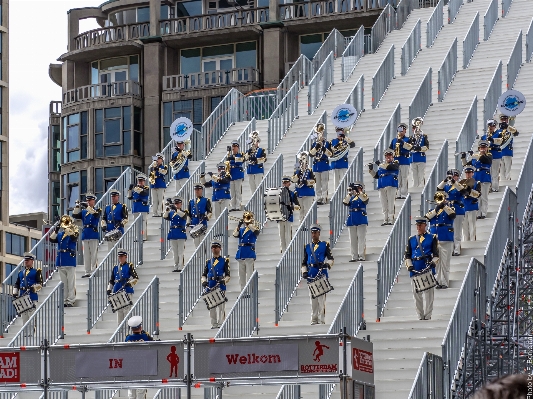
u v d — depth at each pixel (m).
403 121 37.72
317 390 21.34
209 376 16.38
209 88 55.66
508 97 31.00
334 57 46.25
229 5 58.94
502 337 24.05
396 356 22.12
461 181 26.58
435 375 19.39
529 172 30.14
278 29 55.50
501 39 43.28
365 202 27.19
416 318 24.08
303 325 24.52
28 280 29.31
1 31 67.94
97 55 58.41
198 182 36.44
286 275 26.22
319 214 30.62
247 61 56.62
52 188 64.25
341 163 31.52
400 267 26.25
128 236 31.31
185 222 30.09
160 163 34.75
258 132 36.19
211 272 25.38
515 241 26.91
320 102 41.22
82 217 31.34
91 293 28.59
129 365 16.78
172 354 16.59
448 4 46.34
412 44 42.91
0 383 17.22
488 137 30.58
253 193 32.56
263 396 21.77
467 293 22.33
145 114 56.88
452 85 39.50
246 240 27.20
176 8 59.28
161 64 57.19
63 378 17.00
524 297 27.61
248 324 24.59
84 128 57.91
